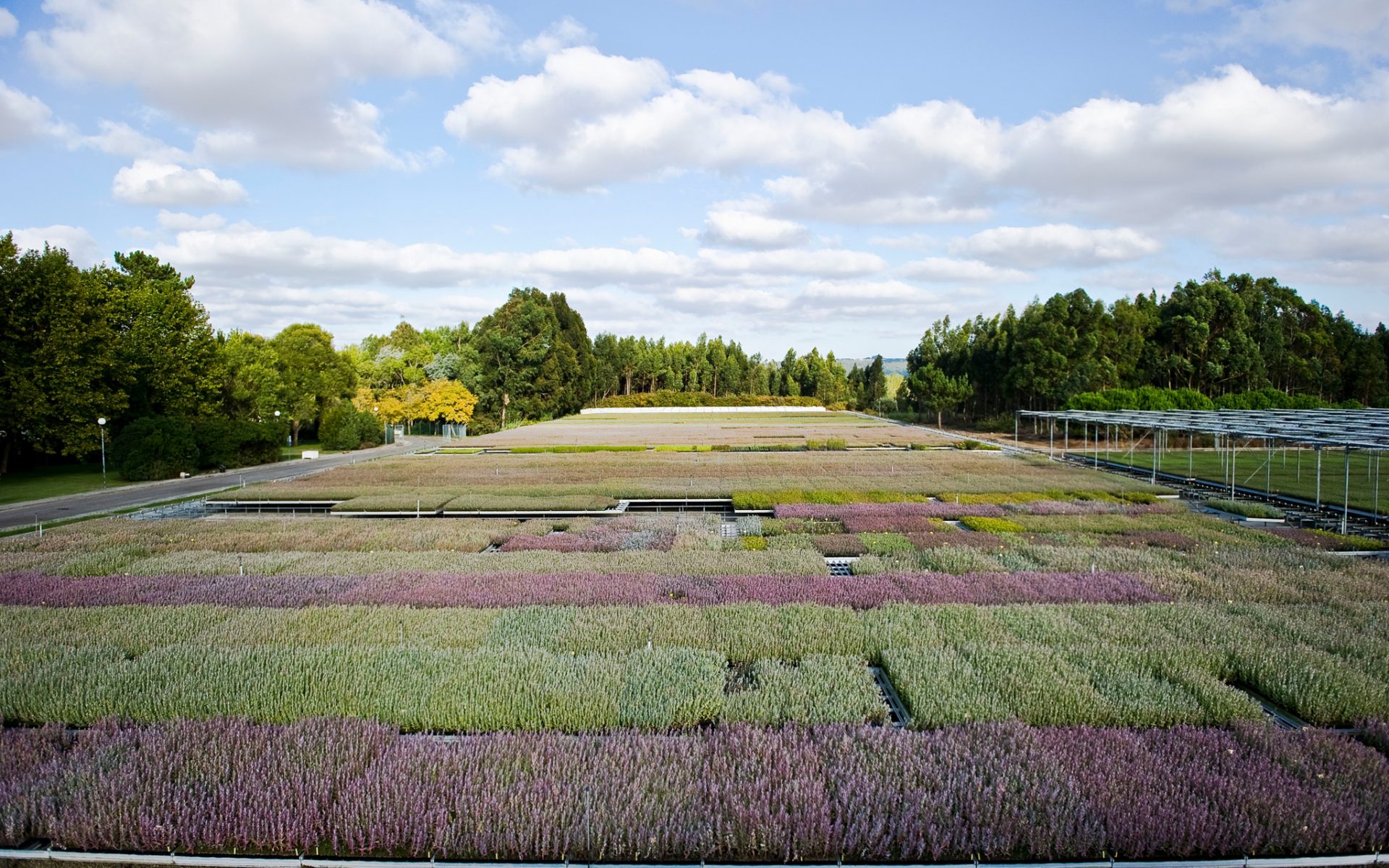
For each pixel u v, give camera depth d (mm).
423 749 7309
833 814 6363
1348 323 66250
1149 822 5996
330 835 6273
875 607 12320
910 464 33531
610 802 6359
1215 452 42031
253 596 13000
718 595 12828
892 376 148250
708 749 7332
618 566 15055
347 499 24812
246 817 6258
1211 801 6406
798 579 13812
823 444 42969
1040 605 12258
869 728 7727
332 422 53094
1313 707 8258
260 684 8953
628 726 8016
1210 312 59219
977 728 7680
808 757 7074
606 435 52500
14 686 9008
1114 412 41469
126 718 8297
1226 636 10539
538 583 13672
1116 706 8258
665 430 57500
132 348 39188
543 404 75625
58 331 32469
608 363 97062
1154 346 61531
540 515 22547
